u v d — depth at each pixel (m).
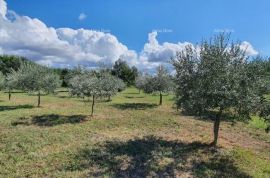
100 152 15.36
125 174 12.80
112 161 14.16
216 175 13.17
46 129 20.12
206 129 22.16
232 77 14.85
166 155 15.41
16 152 15.01
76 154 14.88
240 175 13.38
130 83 92.62
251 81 14.86
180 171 13.41
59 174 12.43
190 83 16.16
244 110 15.13
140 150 16.06
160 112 29.50
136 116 26.61
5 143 16.42
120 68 92.25
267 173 13.85
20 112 27.22
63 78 70.50
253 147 18.02
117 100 42.69
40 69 33.34
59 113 27.38
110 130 20.86
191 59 16.33
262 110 14.37
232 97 14.61
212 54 15.64
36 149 15.54
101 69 27.09
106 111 29.72
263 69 15.45
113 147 16.41
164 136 19.53
